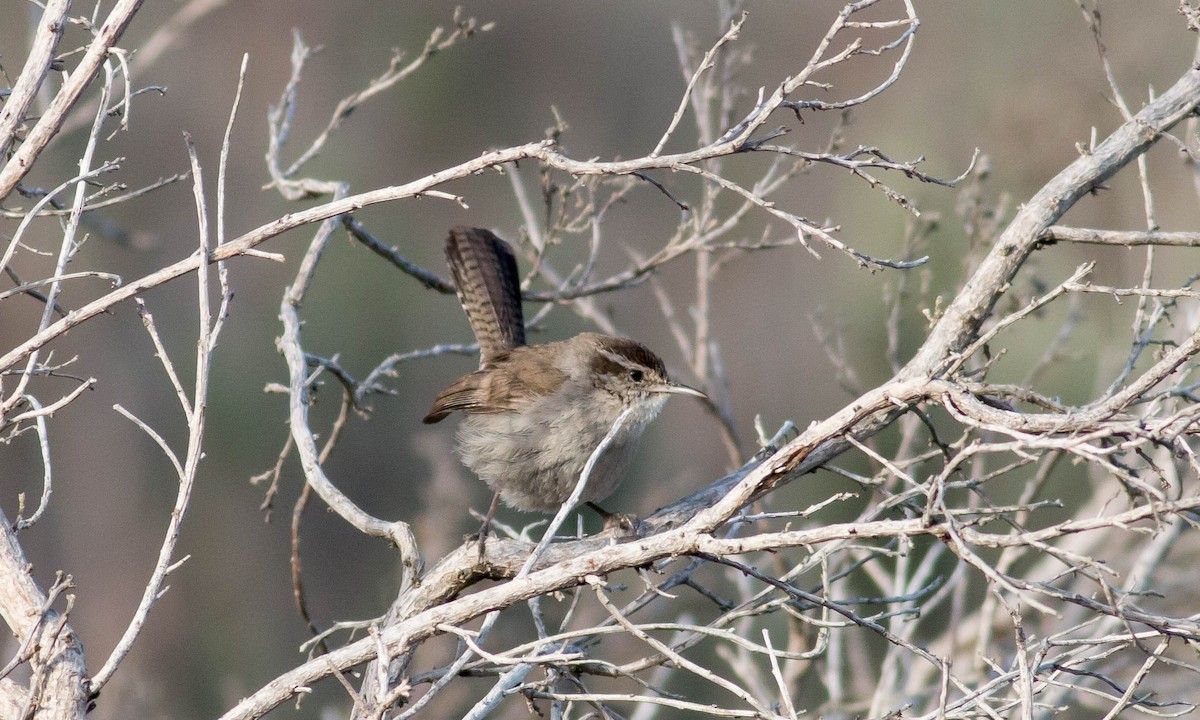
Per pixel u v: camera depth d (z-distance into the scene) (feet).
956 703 18.24
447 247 34.32
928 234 43.68
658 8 82.07
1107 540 35.83
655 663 19.90
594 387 28.84
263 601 64.64
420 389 69.36
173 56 74.79
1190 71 23.94
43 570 62.85
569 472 29.12
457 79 79.82
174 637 63.21
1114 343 38.93
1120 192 45.24
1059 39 57.11
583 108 81.35
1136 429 15.29
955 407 16.99
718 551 17.21
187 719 61.00
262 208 72.84
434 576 23.06
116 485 65.41
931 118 61.41
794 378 65.77
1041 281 36.37
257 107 76.02
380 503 67.36
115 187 20.94
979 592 43.39
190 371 67.97
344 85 78.64
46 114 19.40
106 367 66.49
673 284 68.95
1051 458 31.01
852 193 61.41
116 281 18.54
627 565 17.94
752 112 18.86
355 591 66.13
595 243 33.96
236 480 66.85
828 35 18.47
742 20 18.12
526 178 64.03
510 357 30.40
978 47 61.16
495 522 24.30
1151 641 33.32
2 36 57.36
